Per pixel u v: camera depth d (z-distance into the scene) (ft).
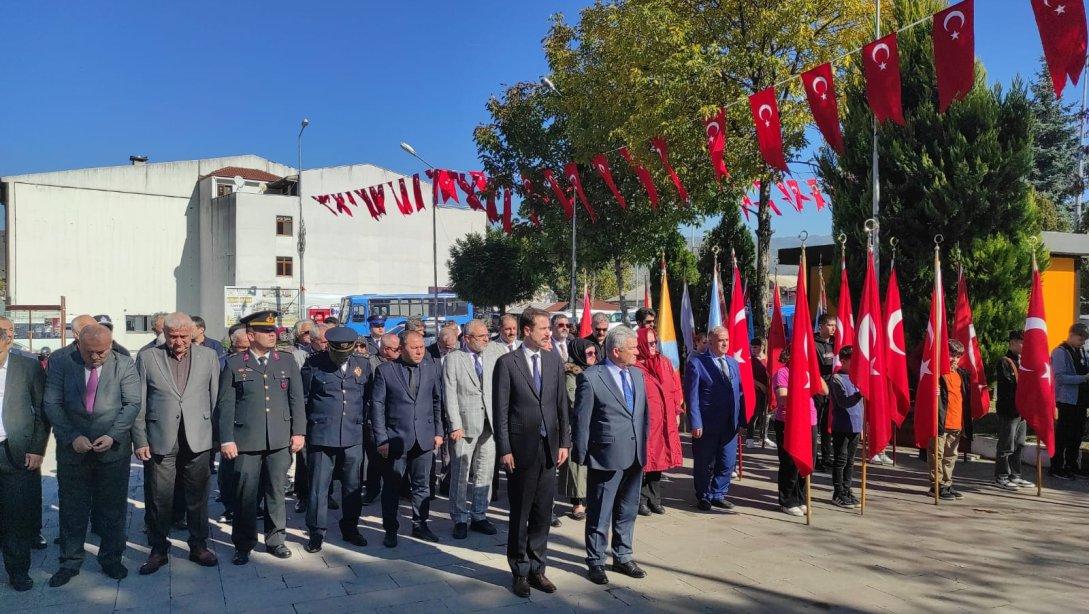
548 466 17.26
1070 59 15.11
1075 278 49.98
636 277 185.78
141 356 18.30
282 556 19.07
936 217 34.50
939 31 17.81
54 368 17.03
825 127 21.90
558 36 77.61
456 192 38.34
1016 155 34.37
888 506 24.95
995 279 34.17
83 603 16.01
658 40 43.39
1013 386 27.48
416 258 147.64
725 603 16.30
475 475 21.50
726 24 44.96
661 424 23.13
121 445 17.40
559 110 70.23
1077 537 21.27
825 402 30.14
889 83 19.94
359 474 20.40
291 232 135.74
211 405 18.84
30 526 16.92
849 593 16.89
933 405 25.17
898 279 35.86
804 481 27.73
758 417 37.19
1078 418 28.99
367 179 143.33
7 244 134.62
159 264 145.79
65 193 138.21
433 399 21.30
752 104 23.76
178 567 18.34
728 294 53.52
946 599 16.52
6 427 16.47
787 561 19.11
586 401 17.35
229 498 22.93
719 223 55.36
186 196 148.66
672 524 22.68
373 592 16.74
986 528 22.20
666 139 44.04
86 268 139.64
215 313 138.82
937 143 34.96
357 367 20.76
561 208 73.87
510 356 17.67
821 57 41.50
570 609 15.90
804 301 22.93
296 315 115.14
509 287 114.32
